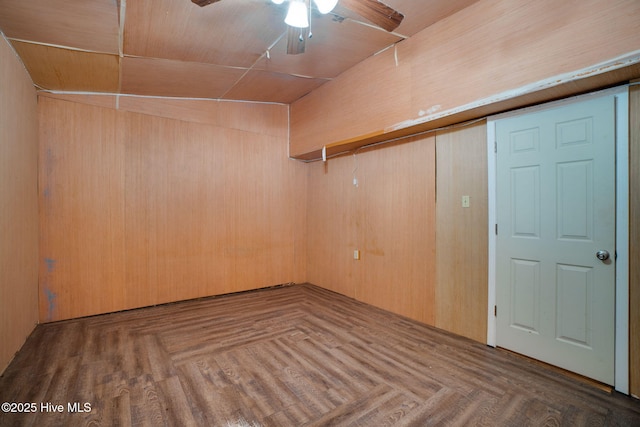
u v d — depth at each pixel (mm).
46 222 3051
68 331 2900
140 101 3561
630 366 1925
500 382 2082
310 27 2529
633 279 1911
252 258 4395
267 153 4484
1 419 1701
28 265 2725
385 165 3529
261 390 1992
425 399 1903
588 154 2078
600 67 1788
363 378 2135
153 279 3658
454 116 2600
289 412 1783
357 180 3926
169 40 2412
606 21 1767
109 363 2318
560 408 1818
